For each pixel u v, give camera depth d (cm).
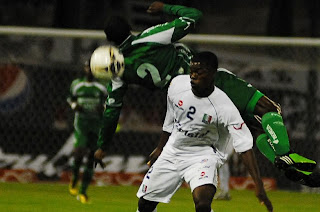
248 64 4203
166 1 3553
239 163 4225
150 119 4325
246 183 4209
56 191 3684
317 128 4169
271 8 6356
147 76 2034
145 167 4275
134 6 5741
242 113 2094
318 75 4188
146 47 2023
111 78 2016
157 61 2028
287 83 4191
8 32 4028
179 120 1884
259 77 4197
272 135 1944
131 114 4316
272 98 4178
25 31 4012
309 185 1888
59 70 4294
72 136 4266
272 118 1969
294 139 4178
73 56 4300
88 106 3500
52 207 2931
